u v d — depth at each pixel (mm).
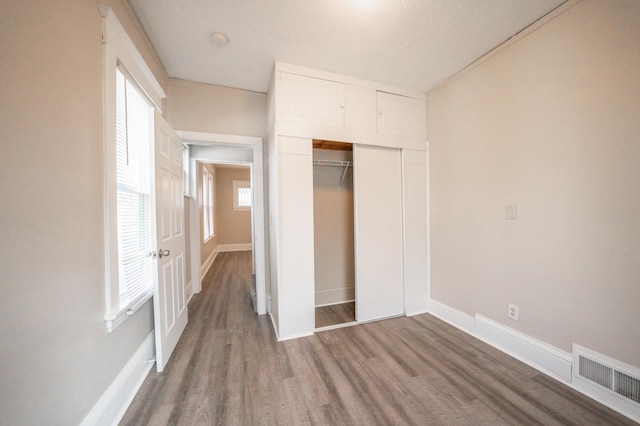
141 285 1783
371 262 2562
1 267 743
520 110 1857
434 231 2693
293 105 2234
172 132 2201
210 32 1832
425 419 1331
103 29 1291
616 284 1387
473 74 2223
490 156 2086
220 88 2641
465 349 2010
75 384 1042
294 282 2250
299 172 2264
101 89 1277
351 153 3166
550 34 1662
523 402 1442
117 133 1500
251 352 1985
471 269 2270
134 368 1554
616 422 1299
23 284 814
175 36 1873
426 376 1679
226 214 7344
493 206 2064
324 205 3059
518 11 1645
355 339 2186
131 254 1653
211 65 2266
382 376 1682
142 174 1865
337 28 1795
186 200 3438
